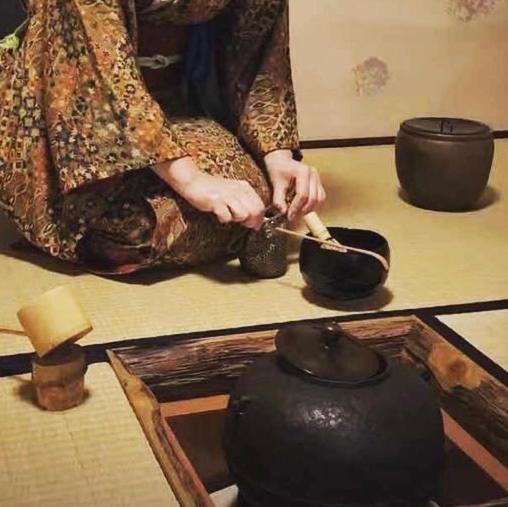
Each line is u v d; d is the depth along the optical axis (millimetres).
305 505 1102
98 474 1187
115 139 1751
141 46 1960
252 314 1701
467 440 1458
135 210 1852
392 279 1918
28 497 1138
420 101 3236
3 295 1771
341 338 1179
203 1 1876
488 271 2002
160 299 1763
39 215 1908
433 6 3129
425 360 1566
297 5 3000
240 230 1945
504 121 3354
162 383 1485
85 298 1761
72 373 1319
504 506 1154
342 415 1087
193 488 1132
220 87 2129
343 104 3162
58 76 1783
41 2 1849
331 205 2461
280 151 2018
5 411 1324
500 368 1492
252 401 1135
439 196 2422
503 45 3256
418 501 1127
